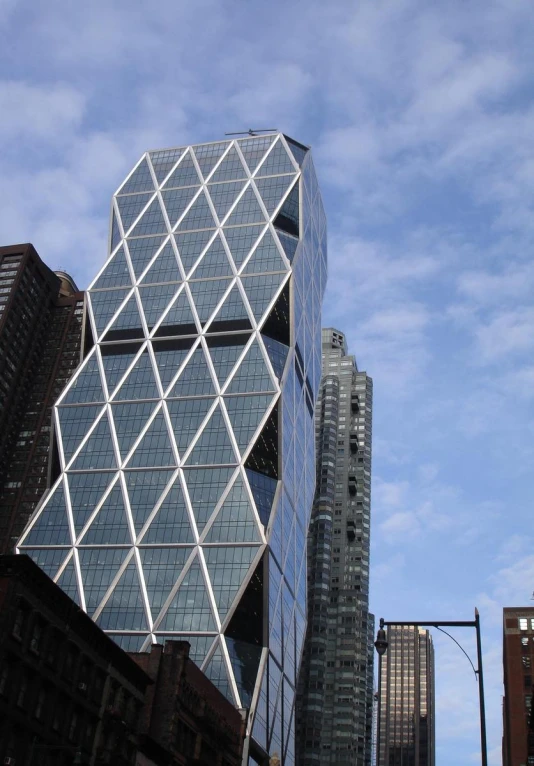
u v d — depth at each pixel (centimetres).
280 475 19475
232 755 11550
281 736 17550
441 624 5081
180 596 17675
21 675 6738
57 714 7269
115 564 18388
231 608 17375
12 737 6594
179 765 9638
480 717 4819
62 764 7212
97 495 19462
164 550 18400
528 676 19375
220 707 11588
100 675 8094
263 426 19675
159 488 19262
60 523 19200
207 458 19438
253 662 16912
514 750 18725
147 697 9444
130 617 17550
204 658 16788
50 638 7194
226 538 18300
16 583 6750
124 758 8281
